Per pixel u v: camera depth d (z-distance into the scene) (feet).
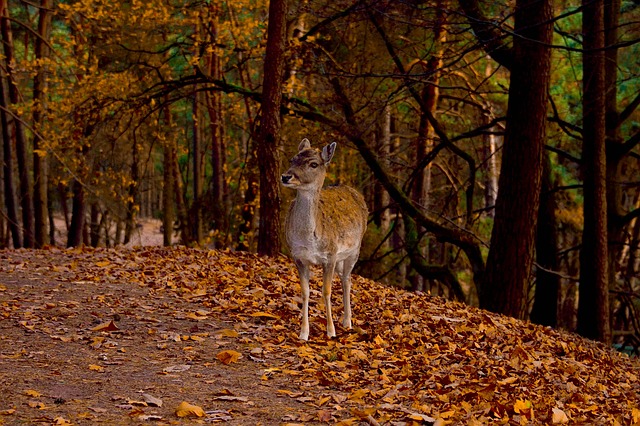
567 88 86.48
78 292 37.60
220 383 25.18
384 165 74.95
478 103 76.48
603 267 57.88
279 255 53.01
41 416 21.04
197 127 100.53
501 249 51.01
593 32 57.16
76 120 70.59
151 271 42.50
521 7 46.55
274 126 53.16
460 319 37.65
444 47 64.13
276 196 53.06
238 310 34.88
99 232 130.52
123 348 28.63
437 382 26.13
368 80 67.00
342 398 23.95
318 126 68.74
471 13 51.90
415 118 85.51
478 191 105.19
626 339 74.90
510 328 39.32
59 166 83.05
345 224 31.99
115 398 22.93
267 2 67.77
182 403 21.95
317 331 32.55
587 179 58.13
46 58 73.26
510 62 51.13
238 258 48.57
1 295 36.52
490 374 27.78
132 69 73.77
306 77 69.10
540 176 50.72
